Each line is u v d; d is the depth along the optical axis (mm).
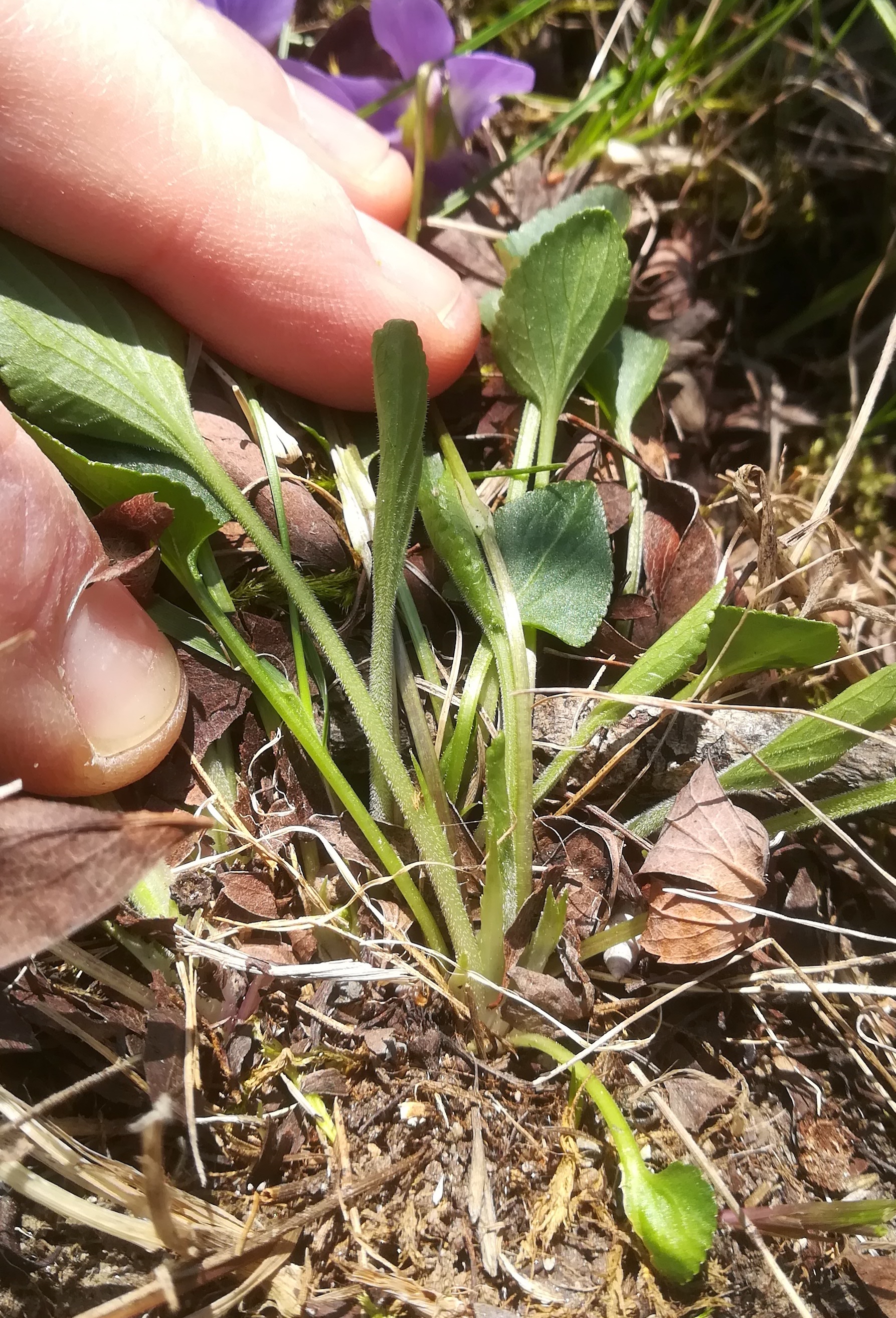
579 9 172
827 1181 122
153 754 119
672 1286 115
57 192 125
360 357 135
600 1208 116
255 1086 117
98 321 130
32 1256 110
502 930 117
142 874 100
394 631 127
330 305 132
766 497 134
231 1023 117
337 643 122
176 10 138
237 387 136
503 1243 115
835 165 169
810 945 130
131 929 118
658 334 160
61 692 115
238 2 151
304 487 134
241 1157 115
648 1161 119
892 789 124
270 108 142
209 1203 112
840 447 164
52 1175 112
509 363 138
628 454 140
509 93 154
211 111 128
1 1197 111
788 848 131
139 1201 110
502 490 143
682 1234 110
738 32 165
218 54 139
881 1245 119
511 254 149
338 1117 116
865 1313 116
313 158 143
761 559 136
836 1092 126
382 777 124
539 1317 112
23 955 101
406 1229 114
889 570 161
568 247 133
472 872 124
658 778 129
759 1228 116
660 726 130
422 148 151
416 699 125
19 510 112
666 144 168
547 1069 121
